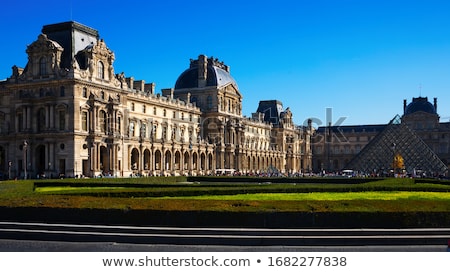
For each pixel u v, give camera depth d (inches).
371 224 1638.8
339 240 1539.1
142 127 6279.5
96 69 5315.0
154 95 6609.3
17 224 1728.6
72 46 5226.4
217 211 1660.9
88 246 1557.6
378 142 7209.6
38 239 1659.7
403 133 7062.0
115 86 5590.6
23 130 5172.2
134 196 2252.7
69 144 4950.8
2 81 5615.2
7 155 5305.1
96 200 1851.6
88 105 5142.7
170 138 6943.9
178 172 6801.2
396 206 1697.8
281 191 2437.3
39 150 5260.8
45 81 5093.5
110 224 1715.1
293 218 1646.2
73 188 2822.3
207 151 7504.9
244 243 1550.2
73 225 1700.3
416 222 1637.6
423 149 6845.5
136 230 1632.6
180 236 1576.0
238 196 2192.4
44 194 2079.2
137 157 5999.0
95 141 5123.0
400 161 6801.2
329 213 1642.5
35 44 5182.1
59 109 5039.4
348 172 6850.4
